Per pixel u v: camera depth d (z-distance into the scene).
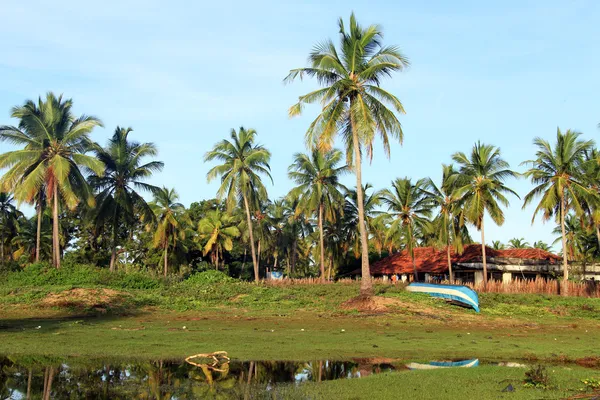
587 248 62.47
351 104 29.05
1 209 57.16
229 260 74.88
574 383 12.29
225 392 11.59
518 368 14.17
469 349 18.17
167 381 12.68
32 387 11.91
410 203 51.50
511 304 33.72
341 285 43.03
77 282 34.22
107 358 15.41
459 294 31.17
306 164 48.12
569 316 31.06
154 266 65.75
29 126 34.91
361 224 29.73
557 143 40.84
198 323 24.27
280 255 80.81
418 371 13.98
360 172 29.72
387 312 27.92
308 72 28.78
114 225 42.91
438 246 55.19
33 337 19.05
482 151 42.81
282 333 21.28
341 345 18.50
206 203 72.50
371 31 28.77
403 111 28.25
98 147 39.69
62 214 59.72
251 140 46.16
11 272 35.28
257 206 47.66
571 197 40.31
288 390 11.73
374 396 11.14
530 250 55.84
